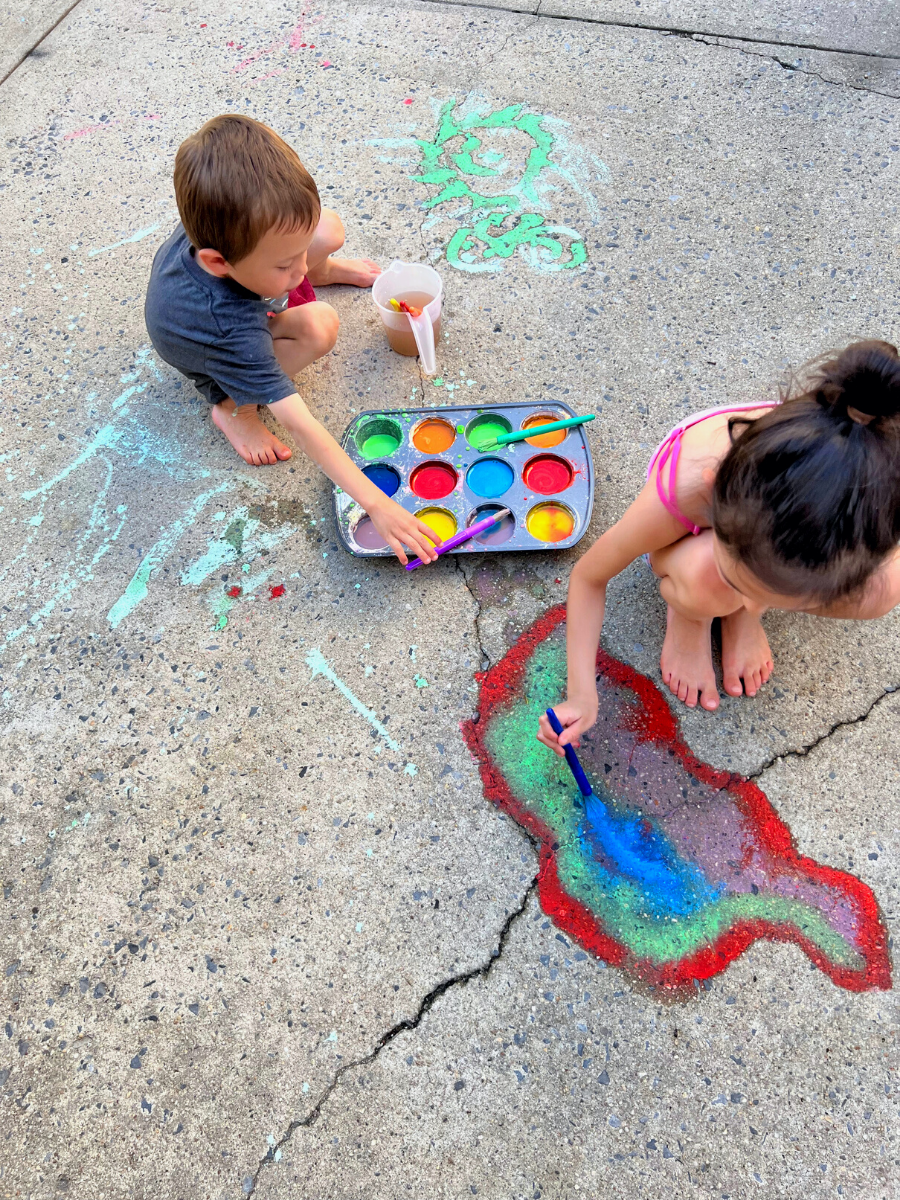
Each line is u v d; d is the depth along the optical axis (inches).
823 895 57.5
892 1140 50.4
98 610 71.9
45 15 115.4
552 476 73.4
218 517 75.7
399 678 66.9
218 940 58.1
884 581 47.1
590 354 81.5
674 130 96.2
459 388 80.3
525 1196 49.8
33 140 102.8
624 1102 51.9
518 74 102.2
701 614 58.9
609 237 89.0
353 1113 52.4
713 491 43.8
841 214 88.7
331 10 111.3
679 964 55.7
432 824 61.0
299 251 62.1
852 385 38.0
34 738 66.4
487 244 89.6
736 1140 50.7
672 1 106.8
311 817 61.8
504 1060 53.4
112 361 85.4
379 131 99.0
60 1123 53.3
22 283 91.1
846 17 102.9
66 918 59.4
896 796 60.6
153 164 99.0
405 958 56.7
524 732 64.1
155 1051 55.0
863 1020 53.7
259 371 64.7
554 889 58.4
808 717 63.6
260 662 68.4
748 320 82.7
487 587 70.2
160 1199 51.0
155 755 65.1
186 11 114.2
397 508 66.3
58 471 79.6
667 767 62.3
